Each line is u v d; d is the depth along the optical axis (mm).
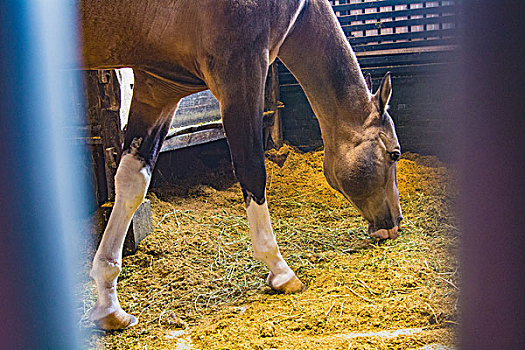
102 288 2523
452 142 500
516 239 452
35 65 777
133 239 3402
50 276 809
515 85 427
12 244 766
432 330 2238
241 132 2547
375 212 3393
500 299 471
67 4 2000
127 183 2688
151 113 2791
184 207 4531
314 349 2094
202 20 2416
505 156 441
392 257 3262
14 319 759
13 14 746
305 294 2754
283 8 2582
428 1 6375
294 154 6438
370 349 2061
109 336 2416
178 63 2570
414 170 5734
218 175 5684
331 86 2996
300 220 4395
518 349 466
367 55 6633
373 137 3121
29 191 783
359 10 6895
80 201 3395
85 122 3443
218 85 2525
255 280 3039
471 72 454
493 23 435
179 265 3279
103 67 2490
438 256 3209
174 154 5641
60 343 801
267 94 6395
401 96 6578
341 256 3430
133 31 2359
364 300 2613
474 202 469
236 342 2221
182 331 2449
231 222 4215
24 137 771
